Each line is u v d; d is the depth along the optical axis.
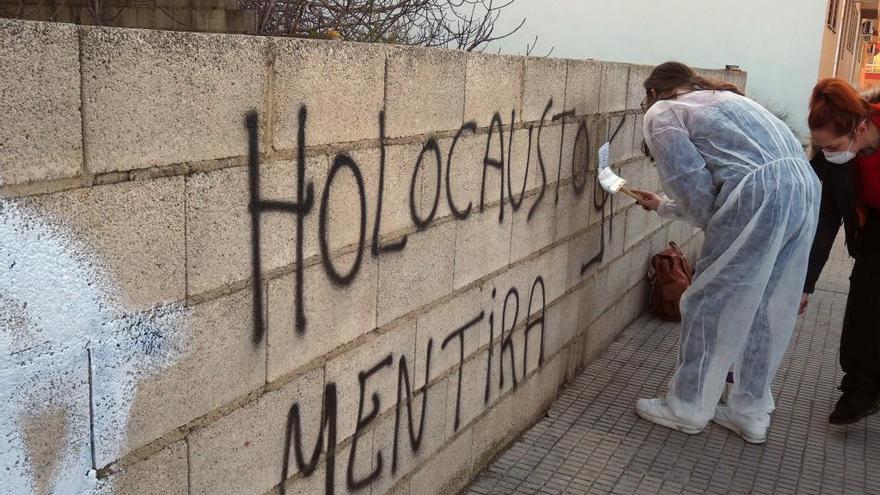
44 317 1.41
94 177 1.48
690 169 3.55
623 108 4.60
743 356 3.78
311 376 2.22
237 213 1.86
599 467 3.53
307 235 2.11
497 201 3.20
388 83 2.37
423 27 5.64
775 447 3.82
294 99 1.99
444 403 3.02
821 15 12.98
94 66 1.45
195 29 3.36
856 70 25.27
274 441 2.11
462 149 2.87
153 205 1.62
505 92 3.13
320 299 2.20
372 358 2.50
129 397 1.62
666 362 4.81
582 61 3.87
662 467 3.56
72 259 1.45
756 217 3.47
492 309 3.31
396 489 2.77
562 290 4.08
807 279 3.93
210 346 1.83
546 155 3.62
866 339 3.87
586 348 4.62
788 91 13.34
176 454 1.77
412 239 2.62
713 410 3.86
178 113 1.65
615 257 4.90
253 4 3.62
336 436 2.38
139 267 1.60
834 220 3.87
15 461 1.39
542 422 3.96
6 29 1.29
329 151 2.15
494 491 3.28
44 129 1.37
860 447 3.86
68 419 1.48
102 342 1.54
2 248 1.32
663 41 13.92
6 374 1.35
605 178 4.10
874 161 3.66
